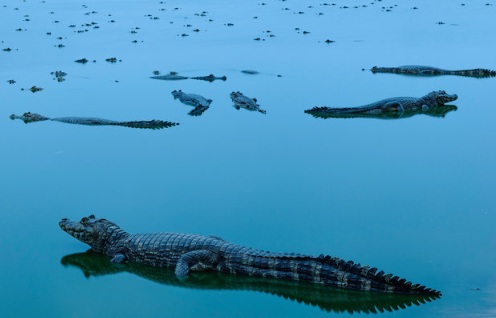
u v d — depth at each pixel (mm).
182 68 36594
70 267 15359
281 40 43219
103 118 27609
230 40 43875
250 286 14086
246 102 28484
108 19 54406
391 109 27297
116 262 15328
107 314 13367
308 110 27484
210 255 14500
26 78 35188
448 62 35906
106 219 16734
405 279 13156
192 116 27609
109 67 37250
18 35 47906
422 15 51750
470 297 12953
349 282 13406
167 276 14656
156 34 47125
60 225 16234
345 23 49062
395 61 36344
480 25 46562
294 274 13852
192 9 58781
